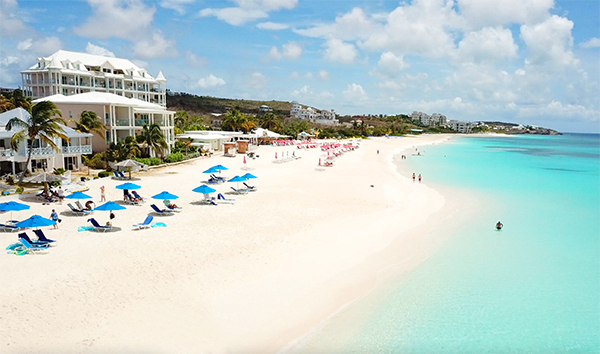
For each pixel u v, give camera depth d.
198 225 26.98
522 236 27.89
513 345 14.98
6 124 39.03
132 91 104.69
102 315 15.33
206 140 78.56
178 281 18.56
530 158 96.06
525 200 40.34
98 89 99.25
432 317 16.75
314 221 29.70
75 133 47.09
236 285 18.78
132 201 32.28
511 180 54.81
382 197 39.47
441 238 27.12
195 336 14.72
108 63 101.69
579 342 15.24
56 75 91.19
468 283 20.05
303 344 14.70
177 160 58.12
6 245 21.45
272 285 19.03
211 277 19.28
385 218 31.70
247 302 17.34
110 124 55.34
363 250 24.30
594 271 21.78
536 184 51.31
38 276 17.69
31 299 15.76
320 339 15.02
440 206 36.78
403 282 20.02
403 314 16.95
